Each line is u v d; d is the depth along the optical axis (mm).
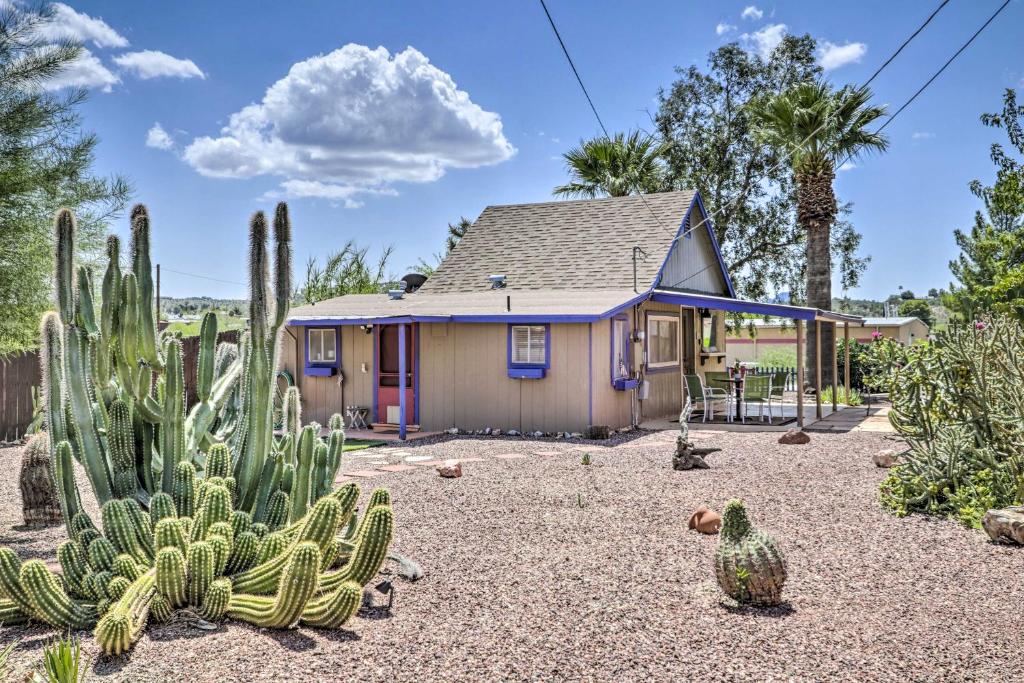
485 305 15055
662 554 6141
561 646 4293
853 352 23969
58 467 5082
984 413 7637
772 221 30750
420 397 14906
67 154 13281
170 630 4363
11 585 4332
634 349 15258
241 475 5574
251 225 5508
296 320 15344
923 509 7465
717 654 4180
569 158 28250
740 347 41781
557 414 13828
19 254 12875
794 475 9305
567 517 7418
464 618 4723
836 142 21781
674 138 31453
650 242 17500
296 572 4172
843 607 4906
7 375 13961
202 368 6094
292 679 3814
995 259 19422
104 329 5395
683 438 9930
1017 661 4066
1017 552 6074
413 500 8258
